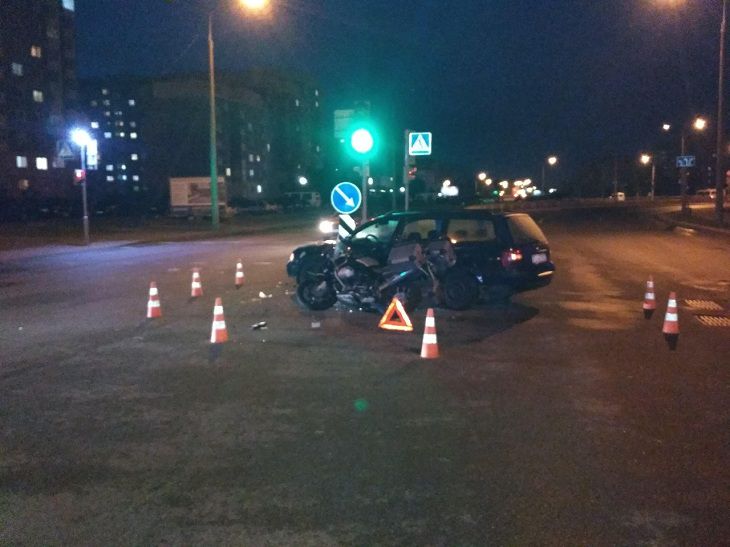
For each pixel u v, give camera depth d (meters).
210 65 42.59
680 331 11.65
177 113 108.50
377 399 7.82
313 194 92.50
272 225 50.91
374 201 56.19
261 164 122.50
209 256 26.73
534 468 5.84
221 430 6.83
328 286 13.52
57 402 7.82
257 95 121.44
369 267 13.27
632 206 85.00
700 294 15.91
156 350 10.36
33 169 77.44
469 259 13.52
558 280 18.38
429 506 5.12
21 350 10.49
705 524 4.85
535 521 4.89
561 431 6.76
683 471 5.79
